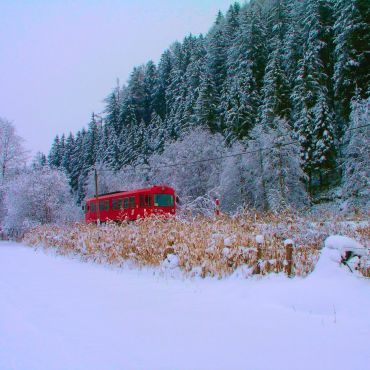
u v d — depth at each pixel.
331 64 46.66
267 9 68.75
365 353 4.36
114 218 26.92
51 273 11.09
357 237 10.52
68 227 18.59
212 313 6.27
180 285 8.65
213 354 4.44
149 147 63.44
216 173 39.22
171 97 73.12
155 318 6.04
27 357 4.37
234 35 63.25
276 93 43.38
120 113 78.75
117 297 7.61
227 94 52.31
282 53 52.97
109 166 64.44
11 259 15.30
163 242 10.98
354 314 5.72
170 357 4.36
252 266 8.84
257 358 4.30
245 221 11.90
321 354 4.37
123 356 4.39
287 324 5.52
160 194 24.39
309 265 8.58
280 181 33.75
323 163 38.41
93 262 12.83
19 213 33.28
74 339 5.02
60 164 94.50
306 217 12.36
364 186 29.97
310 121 39.12
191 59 67.69
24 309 6.68
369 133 30.25
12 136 39.91
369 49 39.72
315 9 46.16
